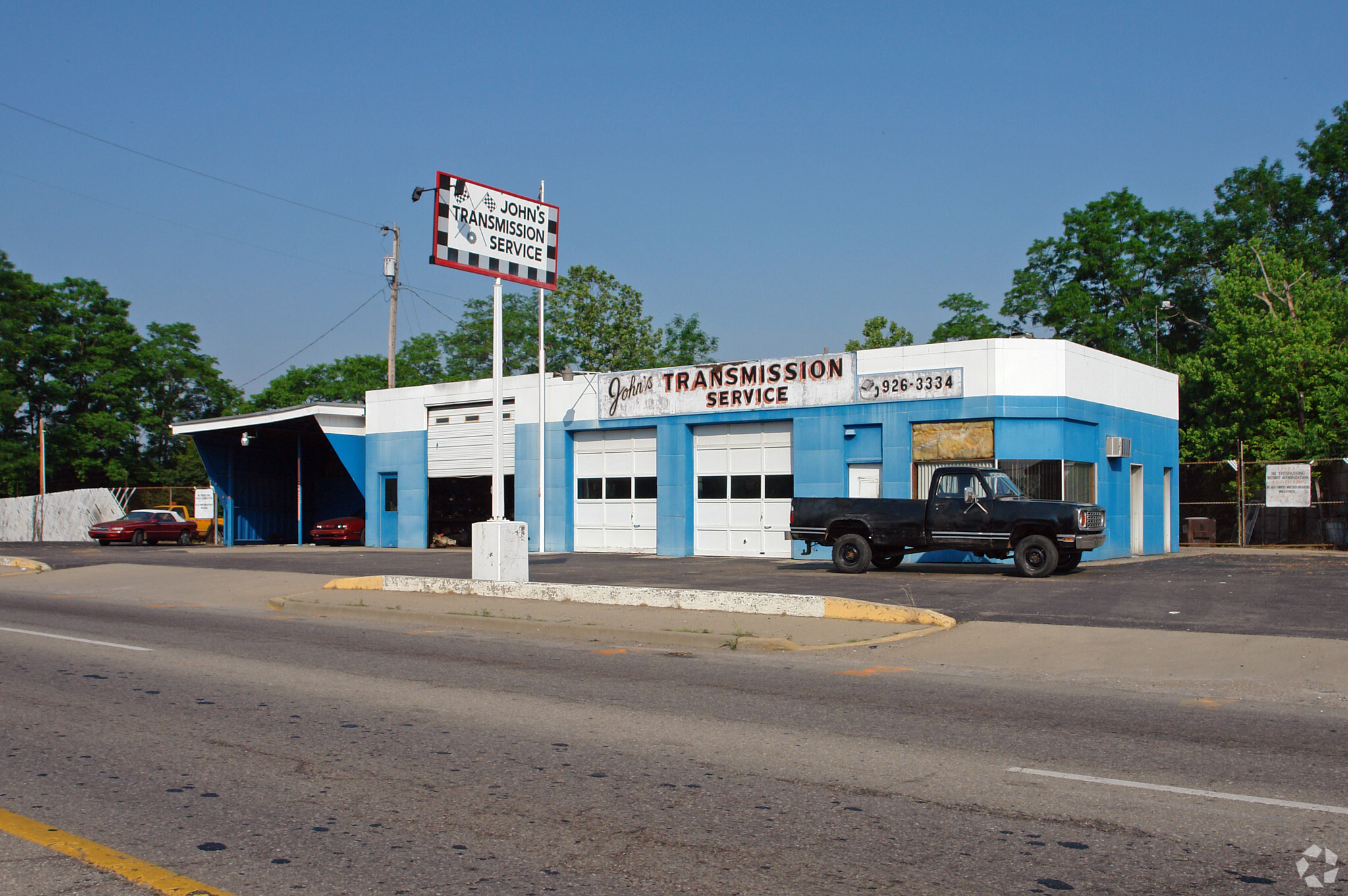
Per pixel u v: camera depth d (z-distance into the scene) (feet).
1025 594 53.42
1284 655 34.06
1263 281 127.75
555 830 17.16
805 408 84.69
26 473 195.31
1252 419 119.96
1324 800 18.88
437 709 27.30
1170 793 19.35
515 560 56.95
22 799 18.95
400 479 115.14
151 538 128.77
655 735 24.30
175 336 232.94
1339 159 159.02
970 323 182.70
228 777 20.48
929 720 25.99
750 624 42.96
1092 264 164.35
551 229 63.82
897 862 15.65
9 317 196.03
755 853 16.05
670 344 209.67
